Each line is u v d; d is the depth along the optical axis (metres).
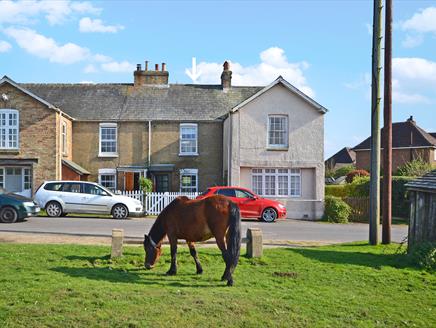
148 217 25.34
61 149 28.70
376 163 15.66
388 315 8.38
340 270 11.43
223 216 9.81
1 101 27.67
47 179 27.69
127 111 31.91
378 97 15.65
